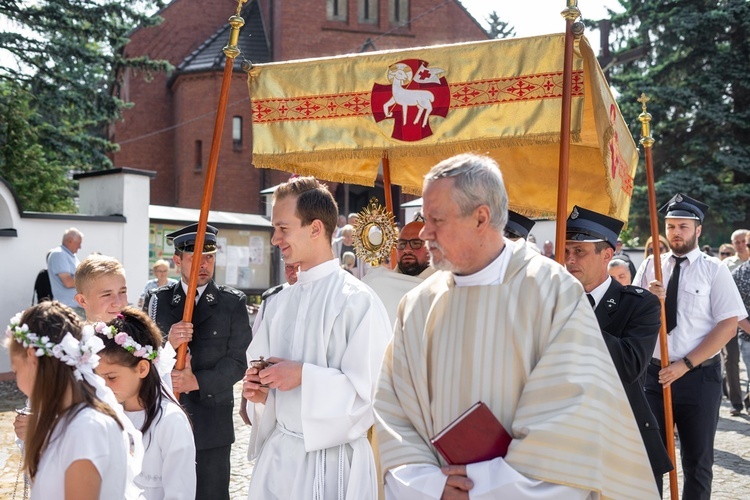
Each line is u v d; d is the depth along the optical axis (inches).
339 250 522.6
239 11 162.1
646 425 134.6
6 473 244.5
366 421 120.6
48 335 89.1
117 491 87.6
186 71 1272.1
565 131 141.9
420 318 102.4
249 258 634.8
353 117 167.5
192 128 1273.4
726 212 967.0
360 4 1320.1
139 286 521.3
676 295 207.0
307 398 117.3
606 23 884.6
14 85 820.6
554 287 95.0
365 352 120.7
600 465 88.4
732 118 1010.1
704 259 206.2
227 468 166.4
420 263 175.0
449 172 95.1
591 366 91.7
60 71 857.5
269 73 174.1
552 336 92.9
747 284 327.3
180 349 155.6
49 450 86.4
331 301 124.6
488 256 97.0
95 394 90.4
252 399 124.0
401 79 162.9
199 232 158.7
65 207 876.0
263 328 132.1
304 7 1290.6
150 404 118.0
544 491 87.2
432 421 98.8
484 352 94.6
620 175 163.8
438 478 91.1
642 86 1021.8
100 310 141.9
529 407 91.0
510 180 207.5
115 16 865.5
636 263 743.7
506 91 153.0
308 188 128.5
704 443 191.6
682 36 1037.8
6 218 463.2
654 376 199.0
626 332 137.1
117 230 511.5
